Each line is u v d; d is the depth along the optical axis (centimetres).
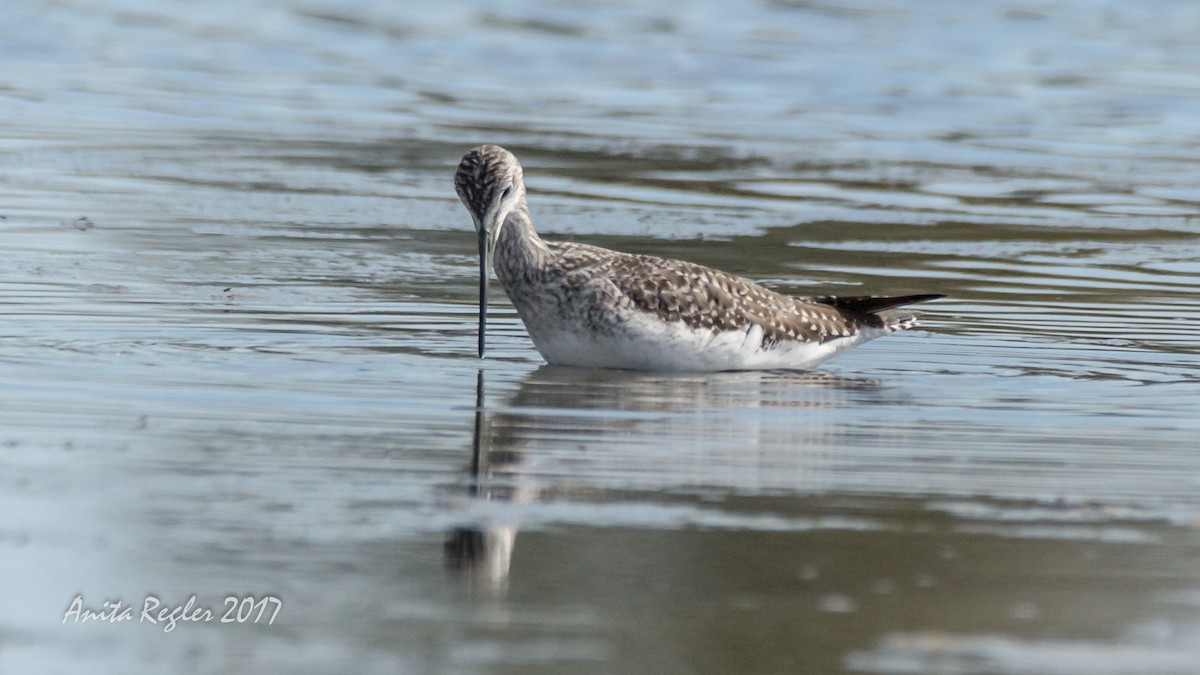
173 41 3428
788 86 3155
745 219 2114
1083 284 1798
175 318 1494
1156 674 711
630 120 2800
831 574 828
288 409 1159
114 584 790
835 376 1370
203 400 1176
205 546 847
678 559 846
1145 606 789
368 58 3350
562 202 2172
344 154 2469
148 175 2262
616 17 3850
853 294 1722
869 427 1162
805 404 1241
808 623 763
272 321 1498
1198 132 2797
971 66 3362
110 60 3192
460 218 2097
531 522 905
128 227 1941
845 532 898
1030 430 1158
